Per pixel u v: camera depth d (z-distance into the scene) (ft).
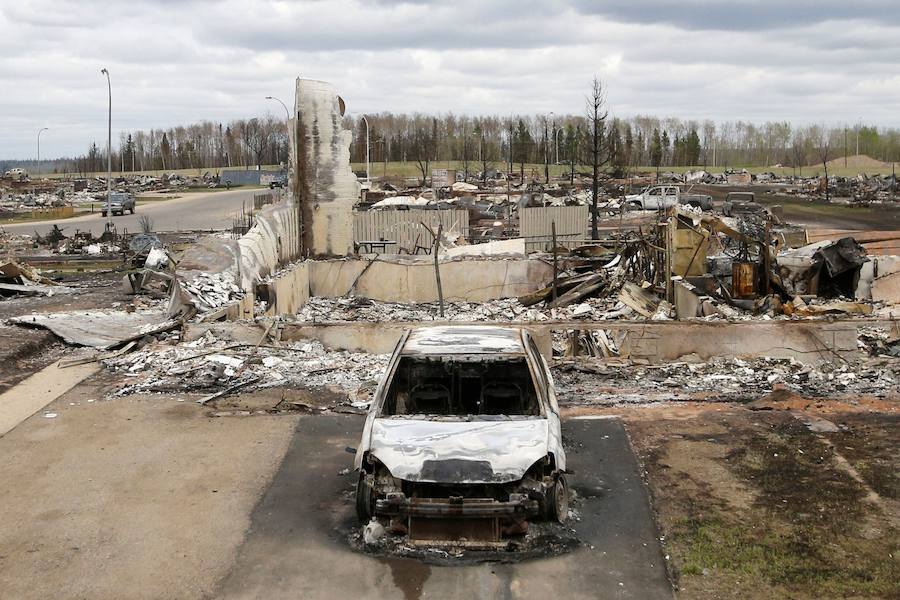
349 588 21.42
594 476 28.84
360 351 47.65
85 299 68.54
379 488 23.99
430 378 29.73
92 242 119.44
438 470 23.27
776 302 61.67
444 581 21.67
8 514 26.07
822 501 26.35
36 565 22.77
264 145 469.98
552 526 24.68
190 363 43.78
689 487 27.73
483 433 24.82
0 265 74.74
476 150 434.30
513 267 77.41
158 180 379.76
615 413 35.91
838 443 31.58
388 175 345.92
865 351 45.98
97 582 21.85
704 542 23.68
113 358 46.16
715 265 69.26
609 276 76.95
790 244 110.01
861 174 344.08
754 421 34.45
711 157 554.87
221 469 29.78
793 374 42.01
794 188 265.54
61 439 33.09
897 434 32.48
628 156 348.79
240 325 48.39
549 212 117.08
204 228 156.35
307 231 81.82
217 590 21.42
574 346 51.29
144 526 25.16
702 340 44.65
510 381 29.50
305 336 47.91
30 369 44.27
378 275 78.23
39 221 183.83
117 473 29.45
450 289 77.25
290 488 28.07
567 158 314.96
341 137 81.71
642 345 44.91
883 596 20.63
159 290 71.87
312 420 35.22
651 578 21.76
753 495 26.96
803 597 20.70
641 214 168.35
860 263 66.13
